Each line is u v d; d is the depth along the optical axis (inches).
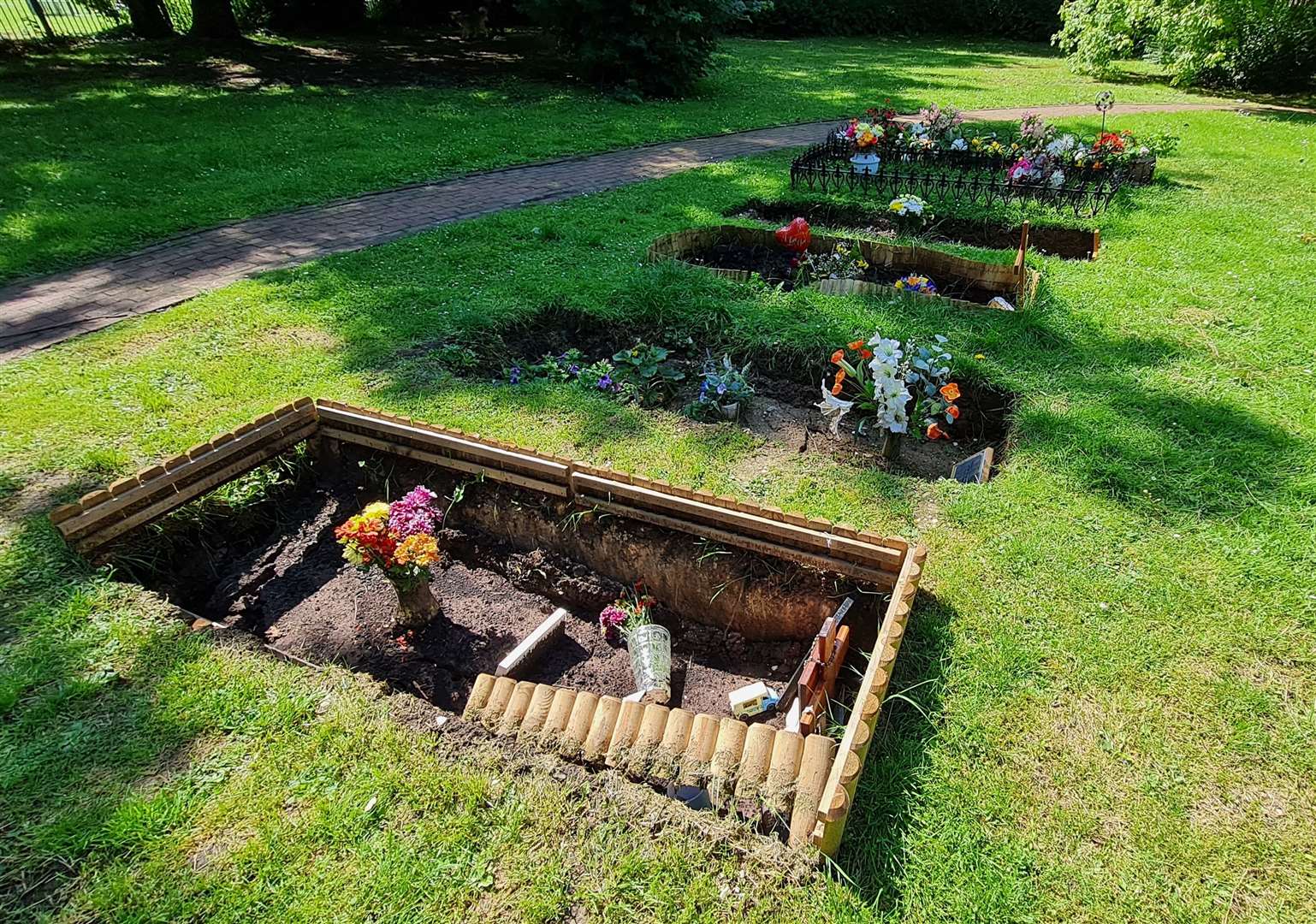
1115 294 209.9
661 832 78.9
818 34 952.9
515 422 157.2
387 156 358.9
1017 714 93.7
